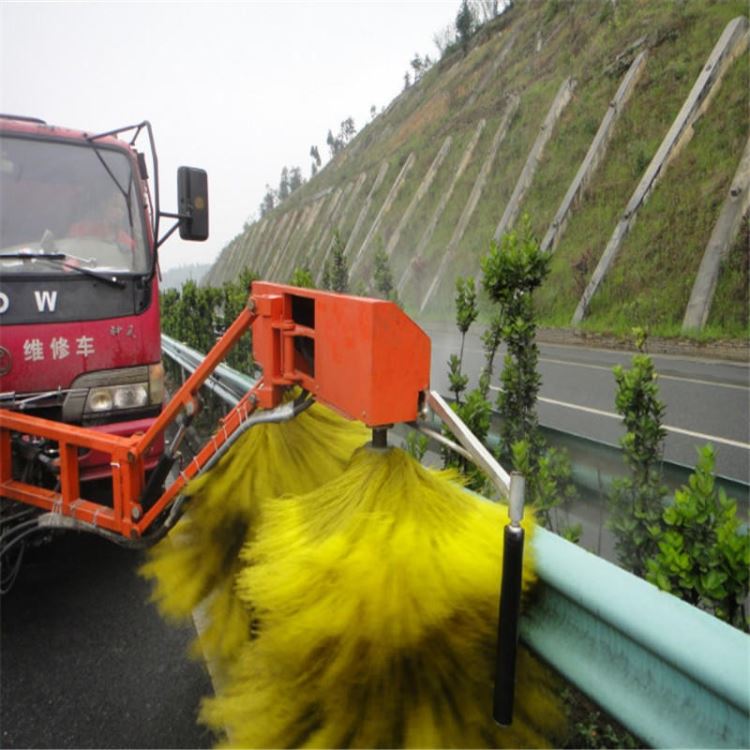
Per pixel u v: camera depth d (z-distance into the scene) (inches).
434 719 60.5
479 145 1224.8
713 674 44.3
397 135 1891.0
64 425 112.7
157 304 137.7
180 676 98.6
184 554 101.3
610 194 784.9
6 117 139.9
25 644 107.6
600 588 55.8
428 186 1347.2
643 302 633.6
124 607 119.6
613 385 399.2
